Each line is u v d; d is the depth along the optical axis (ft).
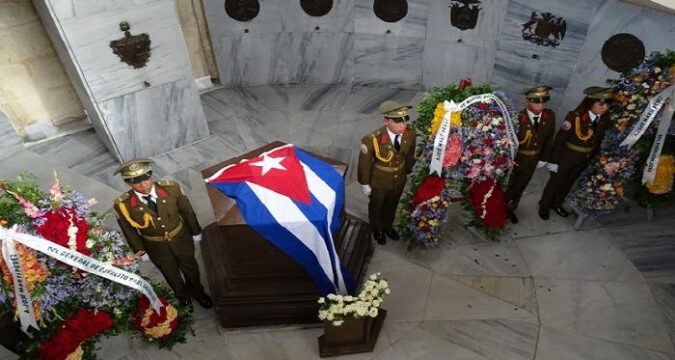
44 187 18.19
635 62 15.93
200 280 13.69
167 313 10.98
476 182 13.51
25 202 8.39
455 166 12.76
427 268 14.14
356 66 23.80
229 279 12.56
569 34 17.39
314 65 24.11
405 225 14.10
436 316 12.71
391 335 12.25
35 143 20.79
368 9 21.83
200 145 20.44
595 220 15.55
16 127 20.35
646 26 15.26
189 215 11.63
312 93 23.89
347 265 13.33
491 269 14.05
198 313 13.08
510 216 15.57
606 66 16.81
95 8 15.61
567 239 14.96
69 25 15.43
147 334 11.10
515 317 12.61
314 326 12.55
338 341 11.66
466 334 12.21
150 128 19.12
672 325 12.25
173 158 19.65
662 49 15.07
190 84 19.21
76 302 9.53
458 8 19.83
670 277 13.48
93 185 18.17
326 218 11.09
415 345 11.98
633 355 11.59
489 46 19.88
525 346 11.87
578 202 14.60
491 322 12.50
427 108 12.46
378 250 14.79
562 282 13.56
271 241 11.12
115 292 9.82
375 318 12.31
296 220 10.87
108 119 17.92
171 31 17.65
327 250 11.22
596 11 16.37
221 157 19.63
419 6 20.89
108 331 10.32
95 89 17.01
